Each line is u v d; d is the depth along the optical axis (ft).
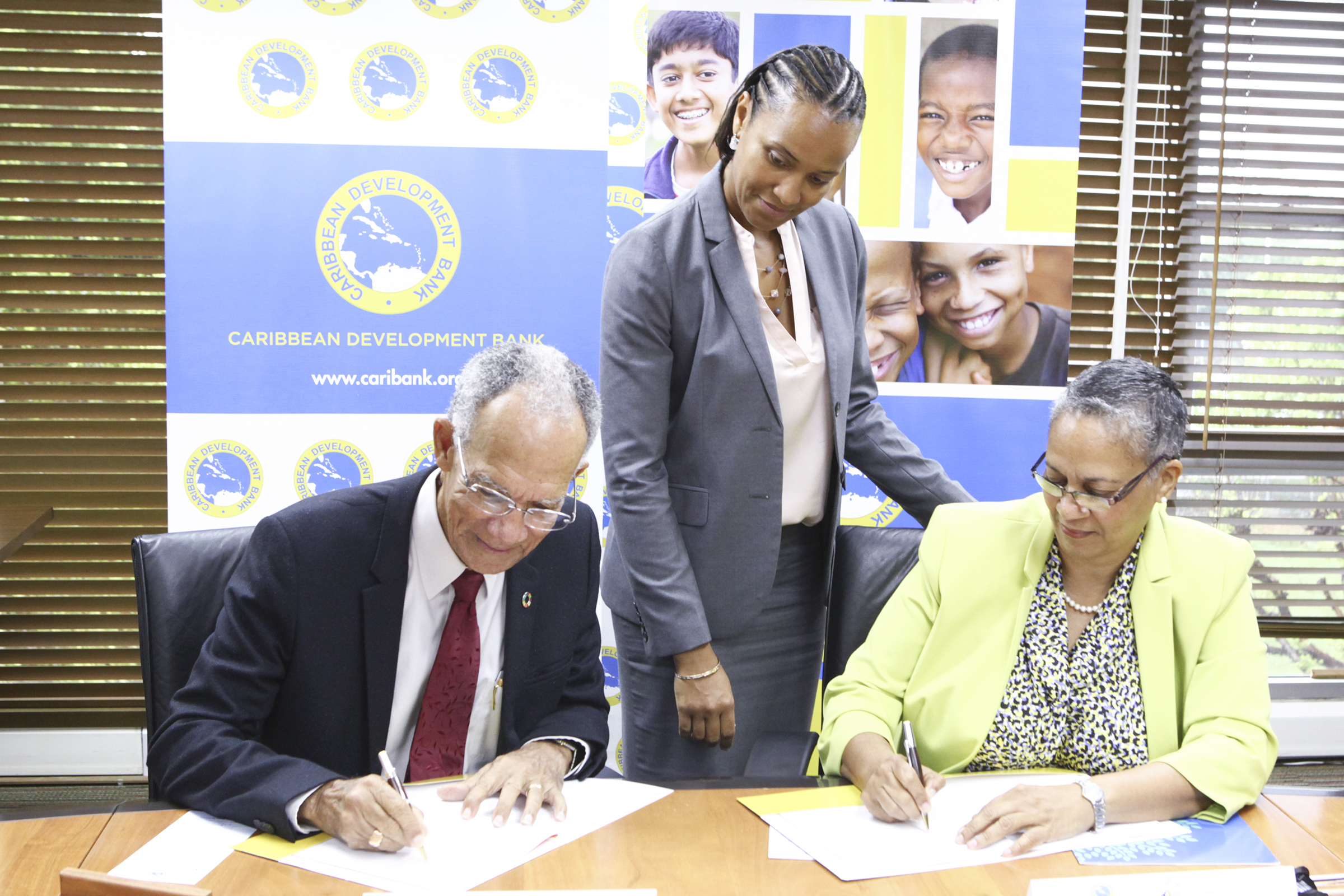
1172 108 10.11
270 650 4.30
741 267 5.63
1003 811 3.84
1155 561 4.65
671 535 5.59
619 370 5.64
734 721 5.77
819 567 6.24
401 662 4.51
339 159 8.26
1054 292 8.73
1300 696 10.39
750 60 8.55
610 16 8.75
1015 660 4.71
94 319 9.80
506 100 8.39
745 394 5.63
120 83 9.59
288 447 8.39
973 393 8.77
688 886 3.43
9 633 9.90
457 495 3.98
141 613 4.75
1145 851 3.74
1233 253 10.25
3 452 9.80
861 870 3.56
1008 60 8.49
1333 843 3.85
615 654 8.96
